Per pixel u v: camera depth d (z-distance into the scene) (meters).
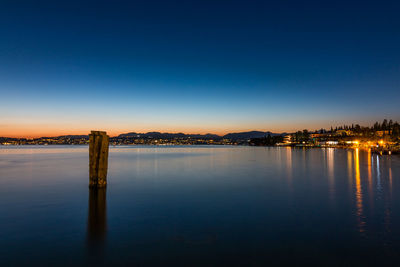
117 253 9.24
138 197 18.36
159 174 32.44
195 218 13.28
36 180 26.83
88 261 8.69
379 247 9.60
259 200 17.39
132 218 13.31
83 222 12.69
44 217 13.52
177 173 33.59
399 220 12.73
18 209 15.14
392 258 8.74
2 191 20.66
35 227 11.96
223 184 24.11
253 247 9.68
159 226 12.06
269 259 8.75
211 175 31.22
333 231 11.27
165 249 9.55
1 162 54.09
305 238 10.50
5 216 13.73
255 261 8.62
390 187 21.97
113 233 11.16
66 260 8.75
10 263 8.52
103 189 21.20
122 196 18.67
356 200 17.11
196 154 99.06
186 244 9.98
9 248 9.67
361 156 76.94
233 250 9.44
